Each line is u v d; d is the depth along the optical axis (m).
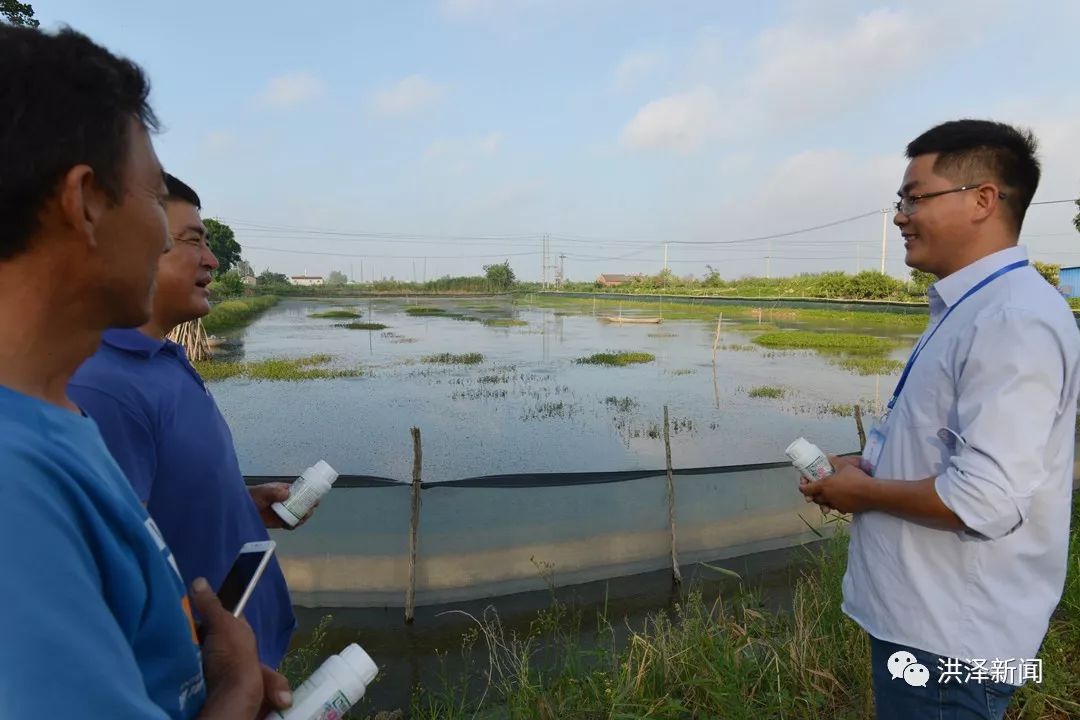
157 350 1.80
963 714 1.85
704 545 5.46
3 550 0.70
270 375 16.72
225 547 1.83
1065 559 1.90
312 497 2.15
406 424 11.63
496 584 4.99
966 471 1.66
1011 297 1.75
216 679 1.09
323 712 1.24
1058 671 3.06
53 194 0.86
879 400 13.65
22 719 0.68
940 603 1.83
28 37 0.88
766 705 3.14
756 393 14.33
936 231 1.94
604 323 37.19
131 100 0.97
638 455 9.76
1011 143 1.84
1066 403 1.76
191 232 2.00
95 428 0.98
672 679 3.36
